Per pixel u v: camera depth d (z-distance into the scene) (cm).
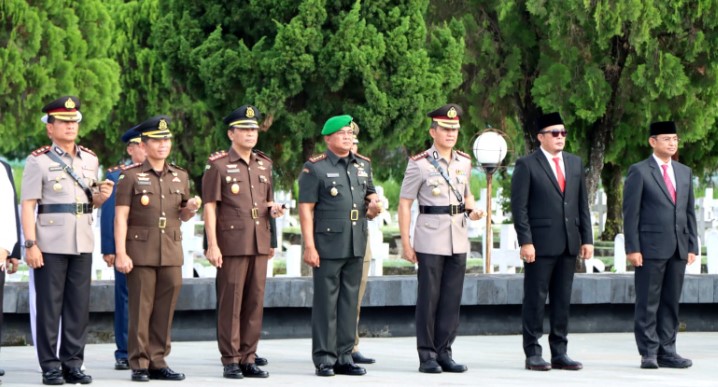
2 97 5503
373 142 4181
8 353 2336
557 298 2105
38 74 5528
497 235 4866
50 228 1898
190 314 2580
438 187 2058
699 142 5606
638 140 4900
